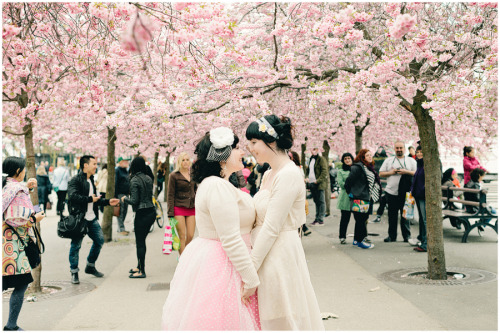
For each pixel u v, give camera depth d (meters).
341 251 8.95
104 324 5.04
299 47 8.20
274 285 3.04
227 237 2.96
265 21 8.16
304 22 7.74
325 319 4.96
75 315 5.41
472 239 9.79
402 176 9.77
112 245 10.59
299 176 3.12
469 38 6.30
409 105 7.00
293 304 3.06
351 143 18.55
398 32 4.66
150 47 6.45
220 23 5.04
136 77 8.13
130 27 2.02
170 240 7.50
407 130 14.52
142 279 7.26
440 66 6.63
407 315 5.02
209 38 6.35
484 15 6.41
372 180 9.20
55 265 8.59
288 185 3.03
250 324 3.04
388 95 6.62
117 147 16.64
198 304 3.02
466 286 6.09
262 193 3.25
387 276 6.87
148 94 8.54
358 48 7.30
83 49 6.20
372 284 6.41
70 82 8.52
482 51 6.71
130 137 12.14
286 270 3.07
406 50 6.51
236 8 9.02
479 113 8.51
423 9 6.75
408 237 9.93
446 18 7.53
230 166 3.21
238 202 3.11
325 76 8.04
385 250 8.98
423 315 4.99
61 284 7.08
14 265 4.78
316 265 7.76
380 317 4.97
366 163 9.25
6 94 6.82
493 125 9.96
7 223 4.78
